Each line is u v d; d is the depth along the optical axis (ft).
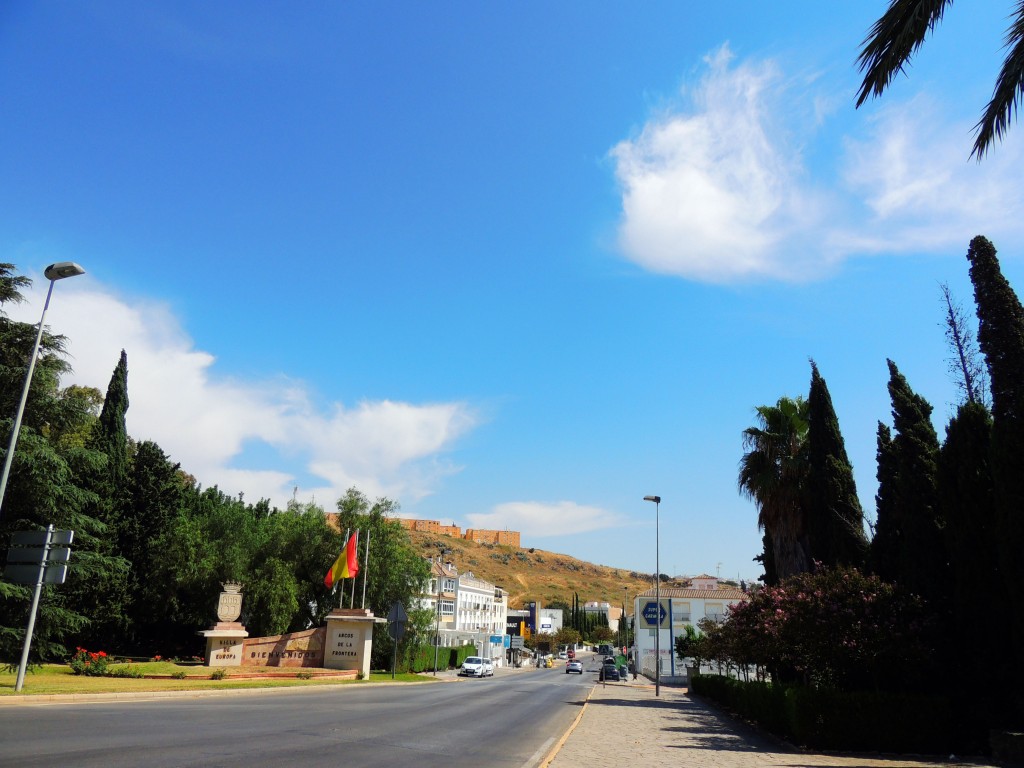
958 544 47.01
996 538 43.39
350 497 150.20
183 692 61.93
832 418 73.36
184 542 125.39
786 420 83.71
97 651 113.60
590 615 570.87
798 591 55.21
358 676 104.88
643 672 217.36
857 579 52.95
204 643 133.18
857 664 51.13
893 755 43.16
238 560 130.11
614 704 87.61
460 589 307.99
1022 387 44.73
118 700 55.11
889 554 59.62
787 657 56.03
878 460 62.80
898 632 48.01
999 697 44.27
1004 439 42.75
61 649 85.30
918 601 49.73
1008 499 42.06
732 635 71.97
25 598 78.07
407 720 53.52
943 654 48.06
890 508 60.75
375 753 34.63
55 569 55.52
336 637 110.42
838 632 49.88
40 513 80.89
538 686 133.80
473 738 44.98
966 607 46.24
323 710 56.85
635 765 34.24
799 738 46.73
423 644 162.40
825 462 71.46
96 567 90.02
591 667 322.96
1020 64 29.35
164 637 130.72
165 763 27.04
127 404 127.75
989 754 42.50
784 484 81.92
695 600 220.02
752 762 36.94
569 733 49.55
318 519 147.54
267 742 35.45
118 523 118.83
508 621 451.94
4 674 71.41
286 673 95.55
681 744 45.47
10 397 81.92
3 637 78.23
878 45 30.81
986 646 45.19
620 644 383.24
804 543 80.79
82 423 89.97
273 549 140.36
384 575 142.41
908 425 55.72
